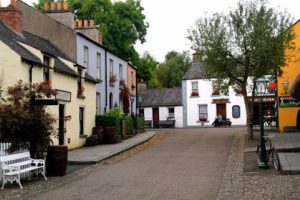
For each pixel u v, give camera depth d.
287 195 11.08
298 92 19.28
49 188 13.10
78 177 15.18
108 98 34.59
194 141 28.39
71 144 24.11
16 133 14.73
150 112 53.75
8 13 22.69
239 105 49.81
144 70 52.34
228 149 23.47
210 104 50.91
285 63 28.33
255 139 27.61
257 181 13.38
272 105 44.47
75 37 28.70
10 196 11.97
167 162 18.75
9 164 13.75
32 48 20.80
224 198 11.09
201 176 14.84
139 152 23.00
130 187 12.98
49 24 29.00
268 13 26.83
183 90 52.22
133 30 45.75
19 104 14.78
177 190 12.37
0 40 18.86
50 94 15.64
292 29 28.34
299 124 31.92
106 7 44.66
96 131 27.22
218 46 27.03
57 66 22.94
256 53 26.44
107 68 34.59
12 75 18.73
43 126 15.16
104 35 42.72
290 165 15.10
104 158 19.81
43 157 15.91
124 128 30.55
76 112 25.09
